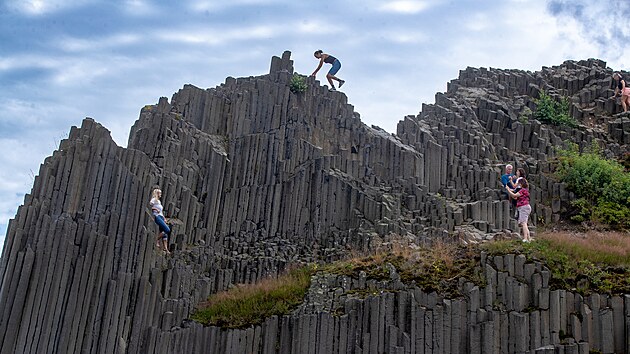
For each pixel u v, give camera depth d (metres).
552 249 20.70
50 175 21.19
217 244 25.86
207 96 28.84
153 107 28.75
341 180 25.86
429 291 20.05
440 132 28.97
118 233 21.53
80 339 20.02
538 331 18.91
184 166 26.34
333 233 25.16
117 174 22.02
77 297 20.17
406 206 25.88
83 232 20.83
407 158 27.03
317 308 20.81
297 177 26.38
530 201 26.77
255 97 29.20
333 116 29.22
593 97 33.88
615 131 31.14
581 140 30.80
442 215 24.88
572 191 27.16
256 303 21.83
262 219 26.33
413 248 22.56
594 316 18.95
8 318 19.17
